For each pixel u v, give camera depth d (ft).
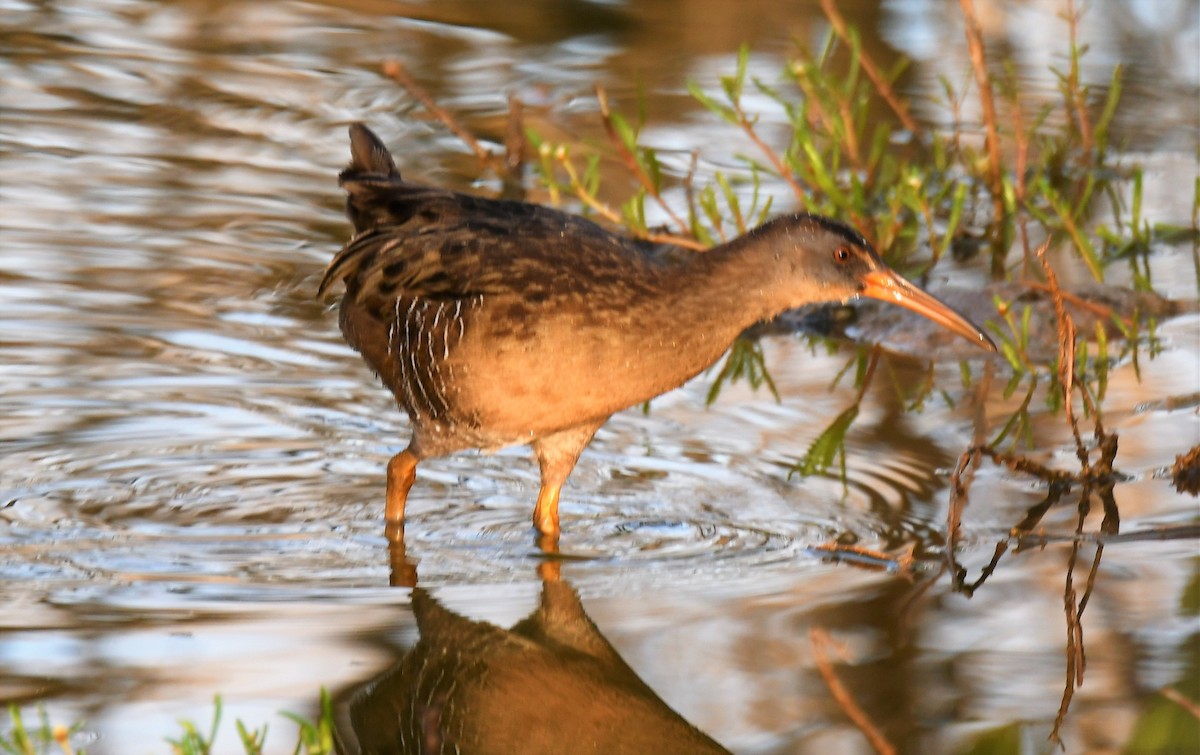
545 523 33.14
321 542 32.42
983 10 68.03
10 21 66.44
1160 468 35.91
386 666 27.17
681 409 39.86
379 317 33.12
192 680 26.48
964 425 38.86
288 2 70.38
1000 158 53.42
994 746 24.97
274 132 57.00
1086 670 27.25
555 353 30.71
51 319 42.78
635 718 26.66
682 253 47.96
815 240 31.40
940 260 50.06
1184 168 56.80
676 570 31.40
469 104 59.67
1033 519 33.50
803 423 38.99
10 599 29.22
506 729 26.99
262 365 40.98
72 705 25.57
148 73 61.93
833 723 25.86
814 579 30.91
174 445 36.55
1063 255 50.49
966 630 28.81
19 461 35.32
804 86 50.39
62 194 50.85
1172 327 45.21
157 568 30.78
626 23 67.72
